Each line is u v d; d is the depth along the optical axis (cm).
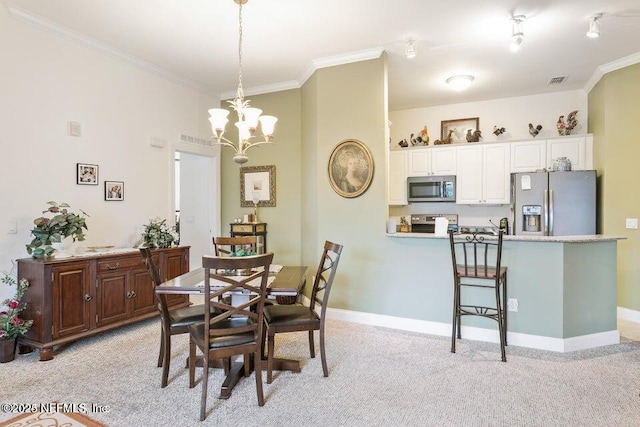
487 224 555
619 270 417
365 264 394
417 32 348
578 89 512
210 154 528
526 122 541
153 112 441
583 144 476
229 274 285
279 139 507
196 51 394
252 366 280
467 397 238
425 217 582
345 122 402
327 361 295
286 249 505
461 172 533
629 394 241
